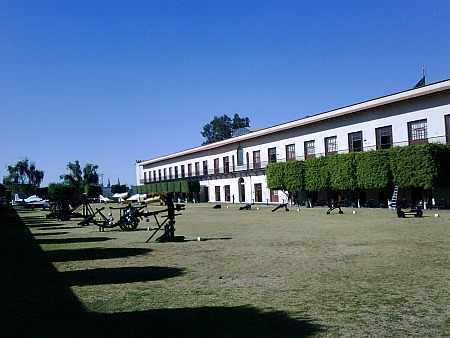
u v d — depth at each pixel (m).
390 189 34.41
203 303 6.62
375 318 5.58
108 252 12.84
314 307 6.18
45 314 6.30
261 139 55.03
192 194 72.31
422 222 19.19
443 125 32.28
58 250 13.78
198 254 11.74
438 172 29.61
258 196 56.34
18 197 95.44
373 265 9.17
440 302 6.22
